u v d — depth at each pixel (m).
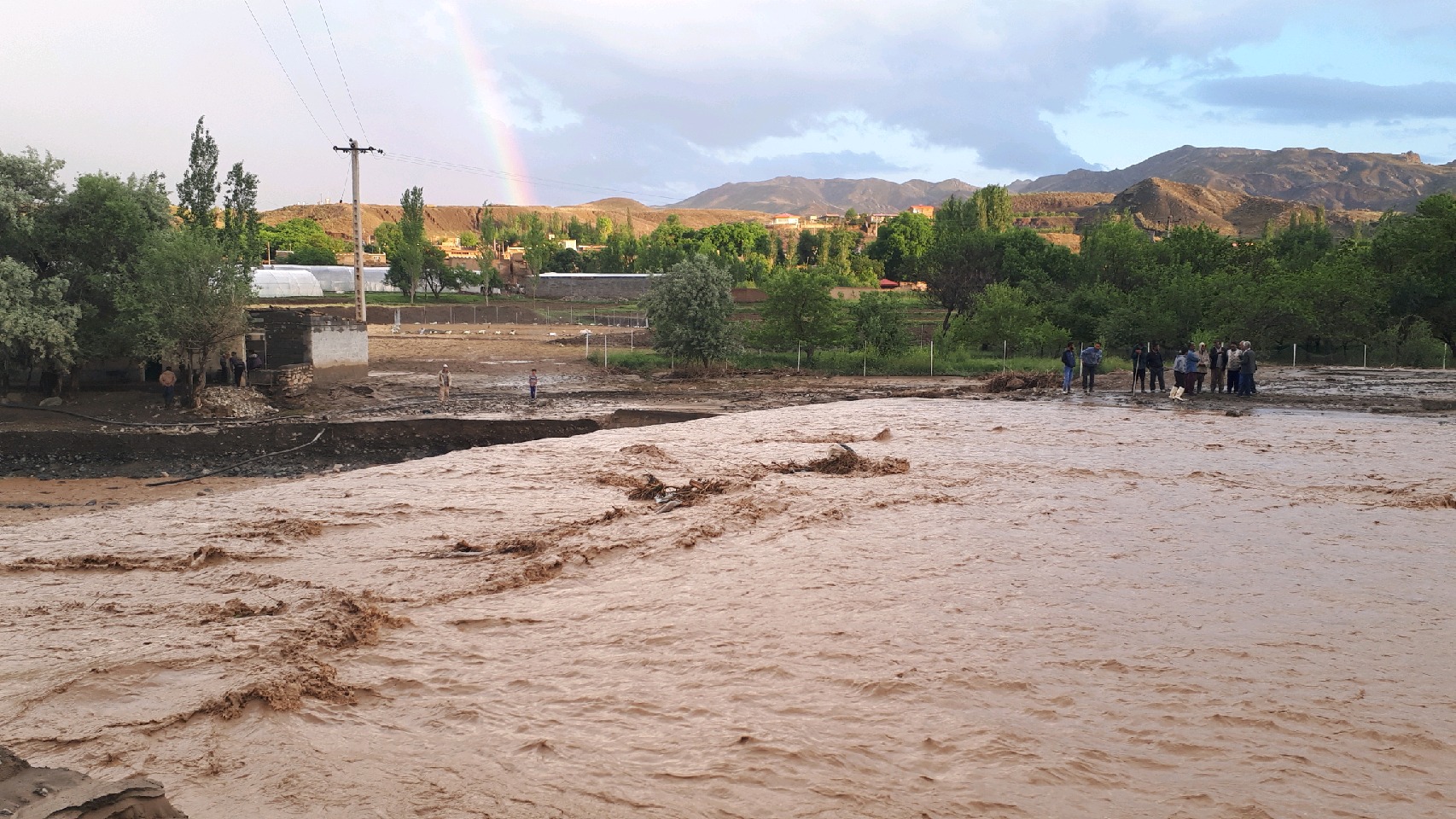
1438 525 13.25
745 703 7.05
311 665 7.86
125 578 11.15
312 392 38.62
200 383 34.69
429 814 5.39
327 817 5.36
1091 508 14.55
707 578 10.75
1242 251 72.06
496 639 8.70
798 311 53.75
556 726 6.69
